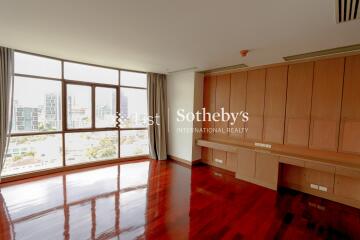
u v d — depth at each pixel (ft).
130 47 10.68
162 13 6.80
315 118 11.41
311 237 7.66
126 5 6.31
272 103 13.28
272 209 9.82
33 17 7.35
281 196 11.37
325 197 11.18
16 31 8.75
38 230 7.57
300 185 12.16
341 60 10.45
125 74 17.38
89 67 15.39
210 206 9.96
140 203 10.04
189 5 6.20
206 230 7.92
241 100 14.99
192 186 12.55
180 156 18.24
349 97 10.23
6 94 11.45
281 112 12.84
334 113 10.72
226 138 16.06
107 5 6.35
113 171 14.92
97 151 16.35
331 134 10.84
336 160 10.66
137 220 8.48
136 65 15.26
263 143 13.79
